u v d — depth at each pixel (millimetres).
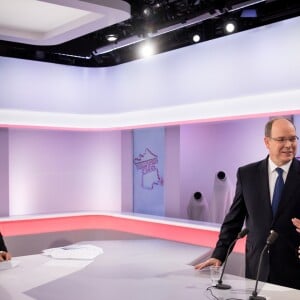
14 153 5344
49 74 5254
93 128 5473
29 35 3711
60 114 5316
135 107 5156
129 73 5223
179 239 4363
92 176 5730
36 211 5465
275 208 2340
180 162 5133
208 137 5547
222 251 2484
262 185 2395
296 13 3787
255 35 4016
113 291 2082
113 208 5684
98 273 2438
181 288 2115
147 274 2404
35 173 5461
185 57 4637
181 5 4133
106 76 5438
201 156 5434
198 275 2371
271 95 3889
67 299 1973
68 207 5656
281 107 3812
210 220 5039
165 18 4242
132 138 5621
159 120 4902
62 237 5141
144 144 5578
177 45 4711
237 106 4160
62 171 5621
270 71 3896
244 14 4039
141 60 5086
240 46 4137
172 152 4988
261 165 2455
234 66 4188
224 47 4273
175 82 4734
